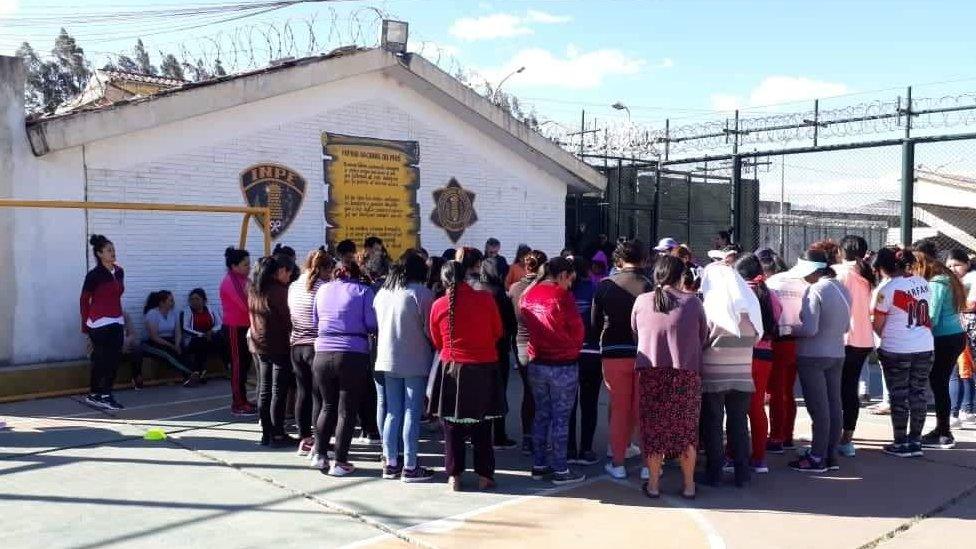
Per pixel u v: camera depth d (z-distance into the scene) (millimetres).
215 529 5270
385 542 5102
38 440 7422
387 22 12641
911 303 7227
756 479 6594
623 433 6605
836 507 5918
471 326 5961
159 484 6188
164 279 10477
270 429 7305
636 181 16672
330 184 12250
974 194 15789
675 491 6285
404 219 13258
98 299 8680
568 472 6387
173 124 10477
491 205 14719
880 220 22312
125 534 5156
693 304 5992
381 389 6789
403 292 6277
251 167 11312
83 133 9430
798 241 19438
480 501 5941
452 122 13977
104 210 9914
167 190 10469
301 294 6871
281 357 7156
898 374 7289
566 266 6297
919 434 7293
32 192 9305
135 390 9773
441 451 7383
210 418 8398
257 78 10992
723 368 6203
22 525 5293
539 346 6289
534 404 6902
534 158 15148
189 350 10008
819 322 6578
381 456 7086
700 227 17391
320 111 12094
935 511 5863
